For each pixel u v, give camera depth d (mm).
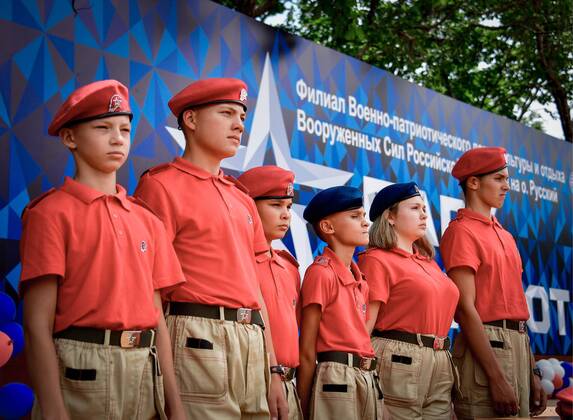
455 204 6441
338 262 3902
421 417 4043
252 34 4953
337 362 3756
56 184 3889
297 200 5129
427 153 6227
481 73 11492
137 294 2797
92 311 2697
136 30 4305
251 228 3367
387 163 5852
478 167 4746
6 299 3270
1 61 3742
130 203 2945
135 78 4277
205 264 3156
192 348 3053
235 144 3338
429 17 10211
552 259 7488
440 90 11375
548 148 7641
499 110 12133
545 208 7500
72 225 2738
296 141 5168
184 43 4543
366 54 9977
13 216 3721
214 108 3303
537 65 10914
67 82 3975
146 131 4305
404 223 4227
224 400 3064
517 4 10227
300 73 5246
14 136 3758
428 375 4070
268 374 3270
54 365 2617
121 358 2707
